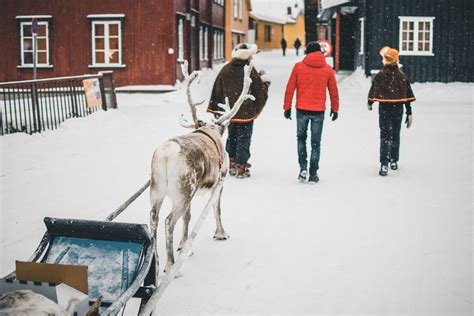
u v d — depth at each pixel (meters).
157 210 5.34
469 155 11.58
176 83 25.34
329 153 12.04
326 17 39.31
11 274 3.69
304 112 9.28
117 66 25.02
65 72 25.44
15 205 8.07
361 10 31.66
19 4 25.34
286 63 49.78
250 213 7.73
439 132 14.44
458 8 26.42
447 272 5.67
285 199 8.43
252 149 12.45
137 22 24.80
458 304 4.98
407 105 10.13
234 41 49.03
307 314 4.81
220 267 5.86
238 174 9.81
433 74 26.78
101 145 12.62
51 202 8.23
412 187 9.09
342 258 6.07
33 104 13.30
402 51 26.78
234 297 5.16
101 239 4.11
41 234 6.91
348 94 25.16
